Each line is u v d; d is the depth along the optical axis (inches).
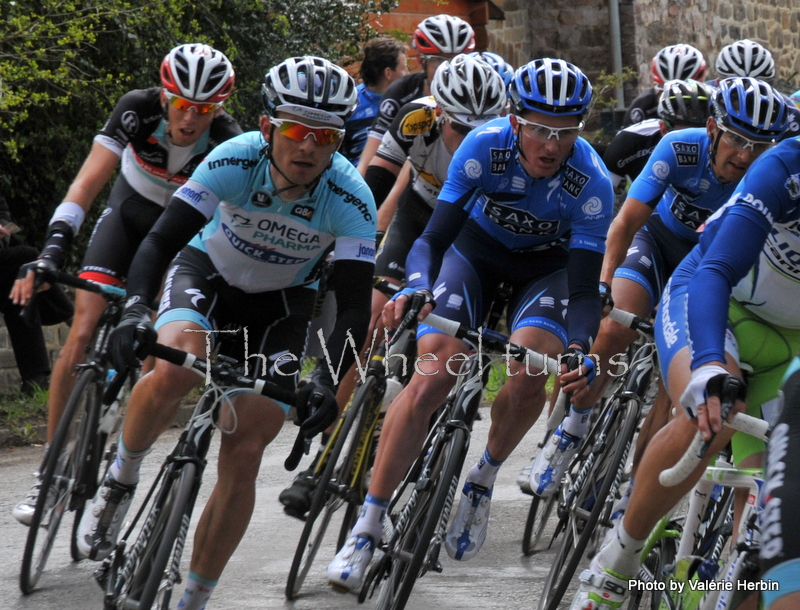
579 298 417.7
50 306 898.1
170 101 486.0
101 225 530.6
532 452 798.5
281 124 360.8
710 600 323.3
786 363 341.7
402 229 601.9
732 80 410.3
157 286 363.9
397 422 430.6
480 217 472.1
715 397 252.4
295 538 561.9
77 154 1048.2
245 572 500.4
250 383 335.6
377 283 445.7
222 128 519.5
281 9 1173.7
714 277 279.4
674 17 1787.6
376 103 818.2
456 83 509.0
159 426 415.2
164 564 334.0
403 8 1510.8
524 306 458.9
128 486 438.6
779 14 2111.2
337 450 477.4
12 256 862.5
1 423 828.0
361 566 423.5
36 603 442.3
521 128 413.4
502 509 634.2
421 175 586.2
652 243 552.7
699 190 503.2
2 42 908.0
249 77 1151.6
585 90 401.7
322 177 386.9
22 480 692.7
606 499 444.8
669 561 381.7
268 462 766.5
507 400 442.6
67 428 458.6
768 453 206.7
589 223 429.4
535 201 436.1
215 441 843.4
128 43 1020.5
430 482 403.9
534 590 476.4
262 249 399.2
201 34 1108.5
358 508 514.9
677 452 322.0
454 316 450.3
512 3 1724.9
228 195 383.2
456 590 474.9
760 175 293.4
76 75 995.3
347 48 1267.2
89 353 505.7
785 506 194.9
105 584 394.0
